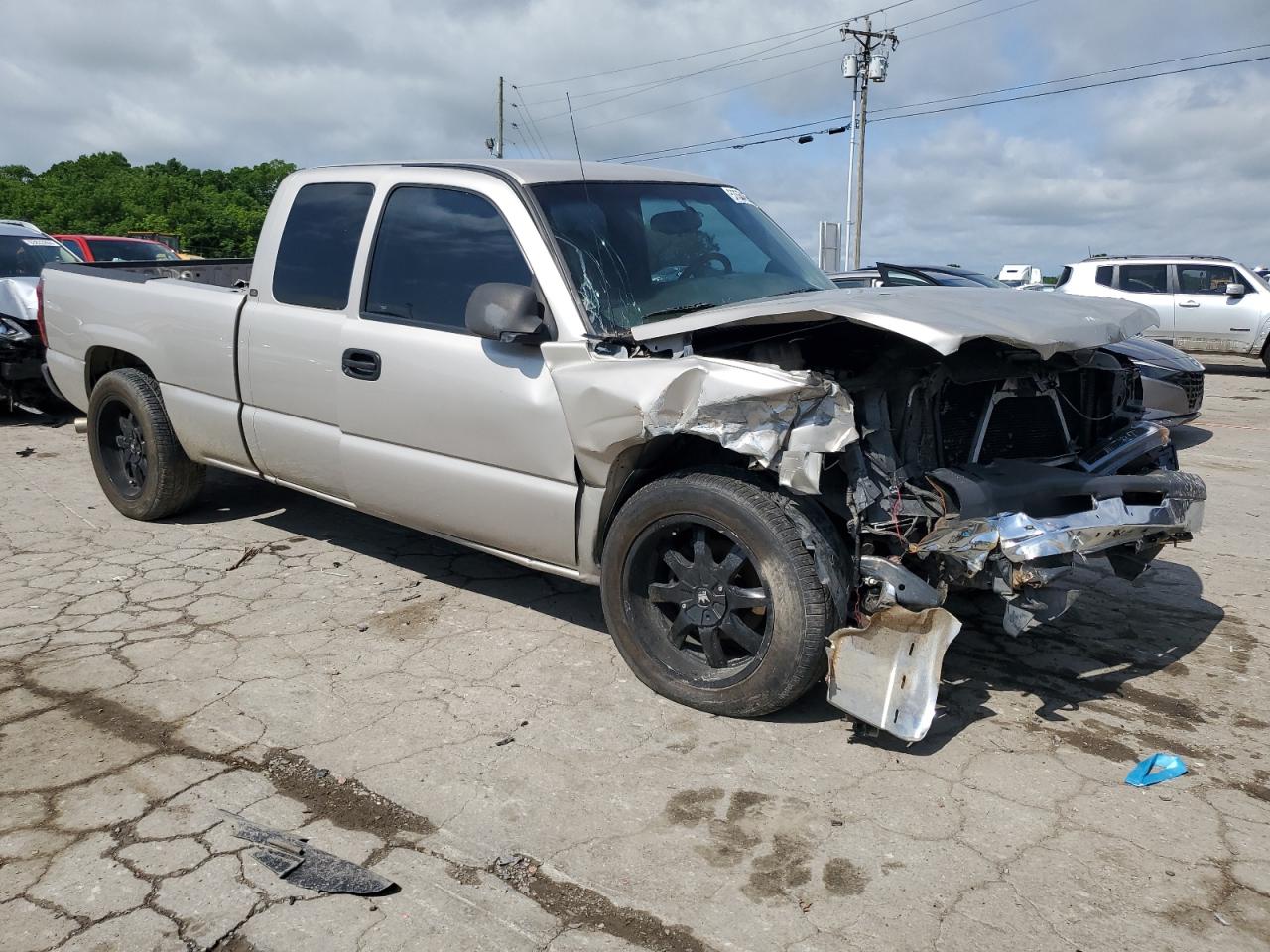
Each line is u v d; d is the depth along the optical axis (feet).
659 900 8.66
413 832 9.64
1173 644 14.20
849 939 8.18
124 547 18.13
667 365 11.15
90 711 11.98
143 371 19.27
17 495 21.76
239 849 9.36
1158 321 13.61
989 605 15.53
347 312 14.78
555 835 9.59
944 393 11.59
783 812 9.95
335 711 12.03
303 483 16.21
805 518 10.91
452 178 13.99
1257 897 8.72
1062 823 9.79
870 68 120.16
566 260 12.69
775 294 14.12
